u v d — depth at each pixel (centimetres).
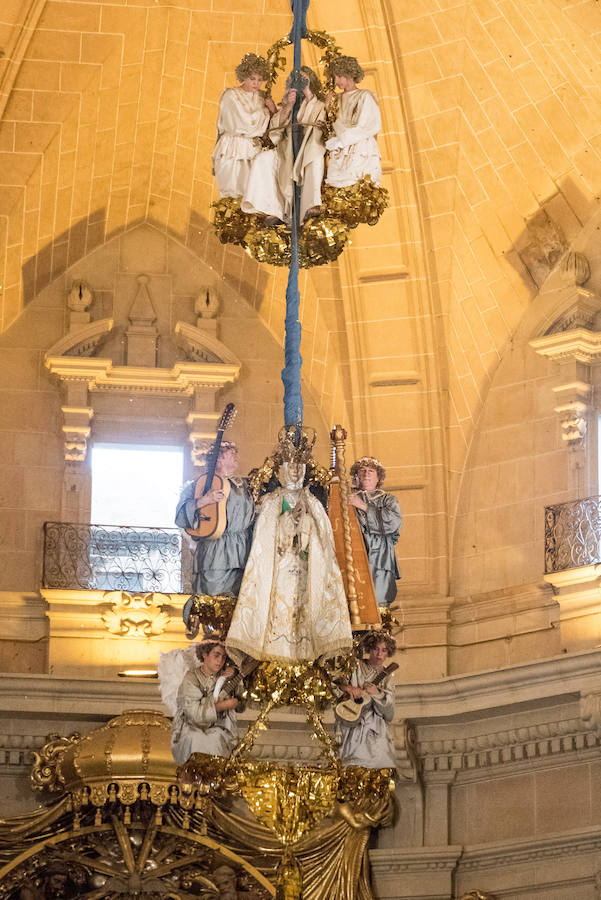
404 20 1973
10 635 2008
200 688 1177
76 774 1845
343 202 1220
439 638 2050
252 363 2186
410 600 2070
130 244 2211
